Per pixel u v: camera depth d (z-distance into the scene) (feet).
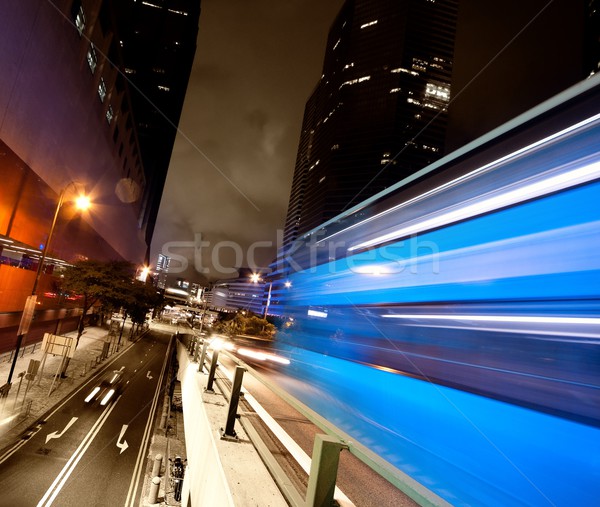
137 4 487.20
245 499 7.41
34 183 86.28
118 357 125.39
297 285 59.06
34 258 104.01
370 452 5.65
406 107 414.00
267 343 118.01
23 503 35.96
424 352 26.04
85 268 103.24
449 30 437.17
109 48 126.11
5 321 87.15
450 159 26.30
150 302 179.01
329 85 493.36
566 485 13.70
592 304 15.55
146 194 472.85
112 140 155.63
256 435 10.89
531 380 17.39
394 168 399.03
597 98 16.97
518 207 19.63
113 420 62.44
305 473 10.98
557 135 18.16
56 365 93.86
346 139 426.92
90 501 38.37
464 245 23.48
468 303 22.08
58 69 88.48
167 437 58.39
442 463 16.90
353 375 38.37
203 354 25.12
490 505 12.81
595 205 16.22
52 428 54.44
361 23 457.68
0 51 63.31
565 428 15.55
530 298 18.11
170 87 503.20
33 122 79.87
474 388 20.38
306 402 32.14
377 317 34.76
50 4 79.10
